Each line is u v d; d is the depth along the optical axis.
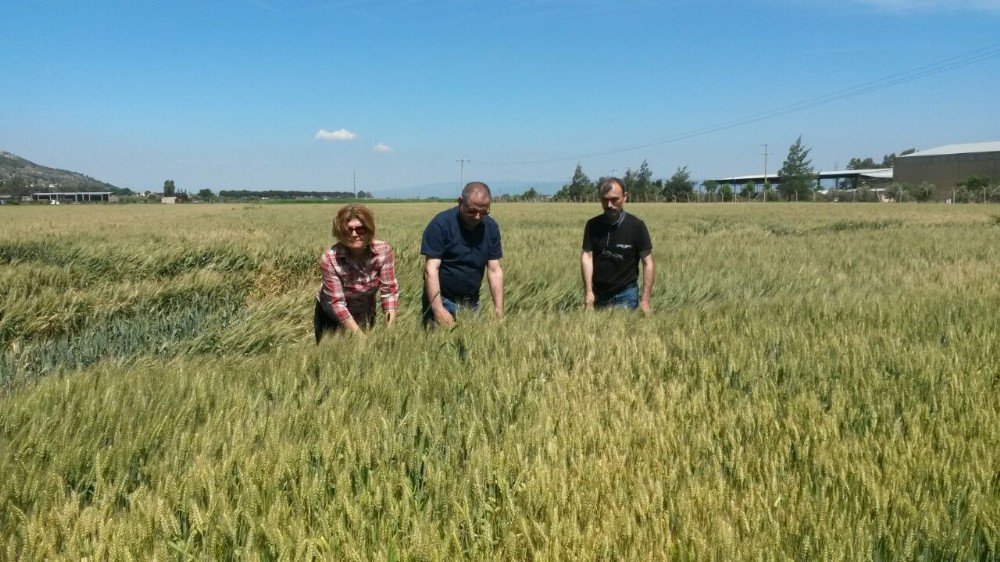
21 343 7.52
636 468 2.85
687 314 5.80
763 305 6.50
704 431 3.20
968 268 10.70
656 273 10.78
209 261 13.25
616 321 5.50
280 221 30.72
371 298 5.66
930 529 2.34
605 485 2.66
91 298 8.95
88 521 2.34
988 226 25.64
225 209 58.25
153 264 12.70
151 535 2.31
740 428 3.33
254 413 3.37
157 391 3.67
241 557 2.22
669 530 2.36
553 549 2.22
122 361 5.43
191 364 4.73
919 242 17.06
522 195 107.12
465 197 5.62
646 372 4.23
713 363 4.29
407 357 4.28
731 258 13.57
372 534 2.32
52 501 2.58
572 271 10.60
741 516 2.43
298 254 13.56
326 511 2.44
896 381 4.02
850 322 5.57
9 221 28.41
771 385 3.94
